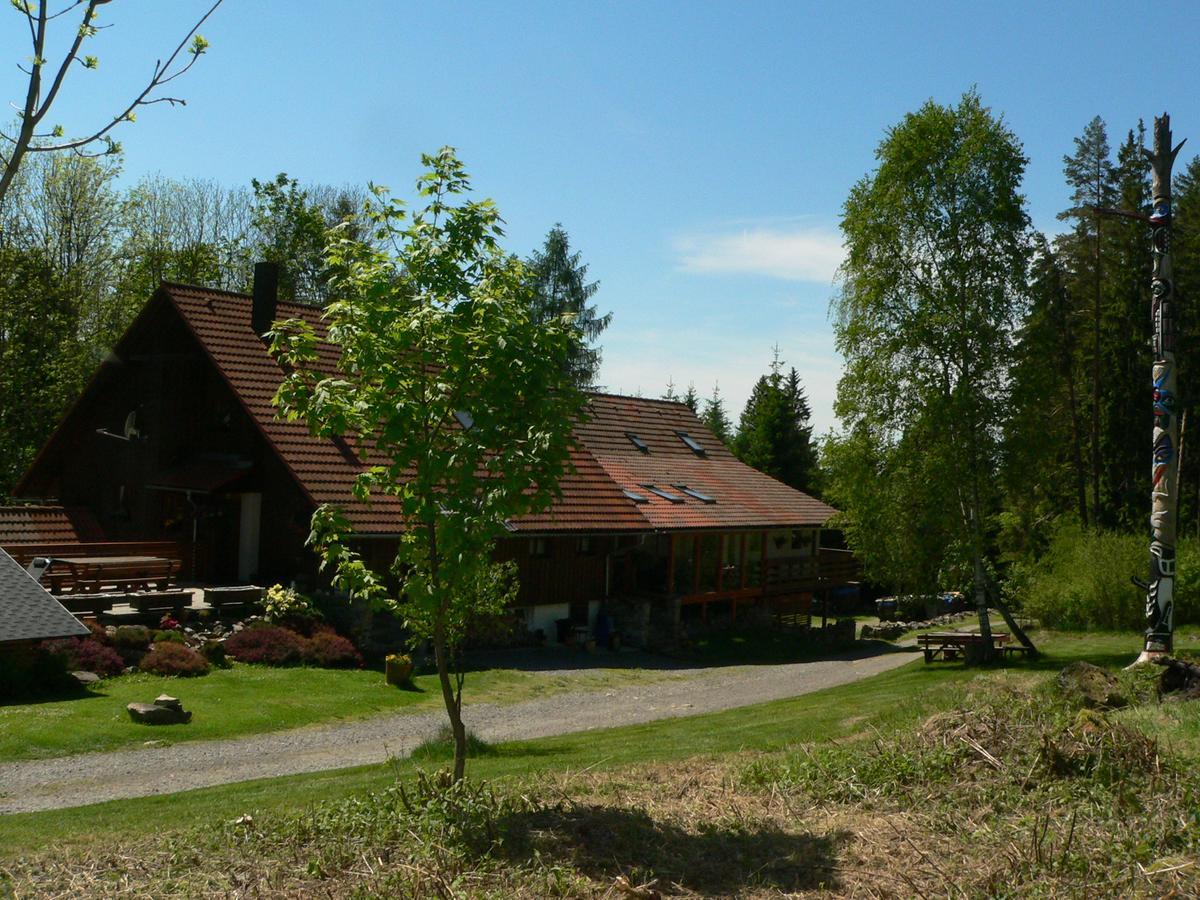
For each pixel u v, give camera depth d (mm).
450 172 9164
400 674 23406
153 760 16625
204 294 29750
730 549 38875
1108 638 29203
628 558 35344
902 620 47312
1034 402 26219
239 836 8664
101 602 23688
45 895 7184
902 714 13711
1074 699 12570
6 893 7223
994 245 26219
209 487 27844
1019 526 36500
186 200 52625
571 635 31609
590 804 9234
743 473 43719
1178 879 6496
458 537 8328
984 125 26188
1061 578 32812
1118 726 9141
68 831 10086
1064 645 27984
